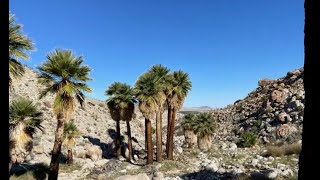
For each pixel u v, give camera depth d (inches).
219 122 2716.5
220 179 853.2
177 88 1342.3
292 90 2285.9
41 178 1091.3
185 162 1274.6
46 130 1905.8
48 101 2399.1
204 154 1433.3
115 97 1453.0
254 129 2026.3
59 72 823.7
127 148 1598.2
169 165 1201.4
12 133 803.4
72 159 1430.9
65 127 1392.7
